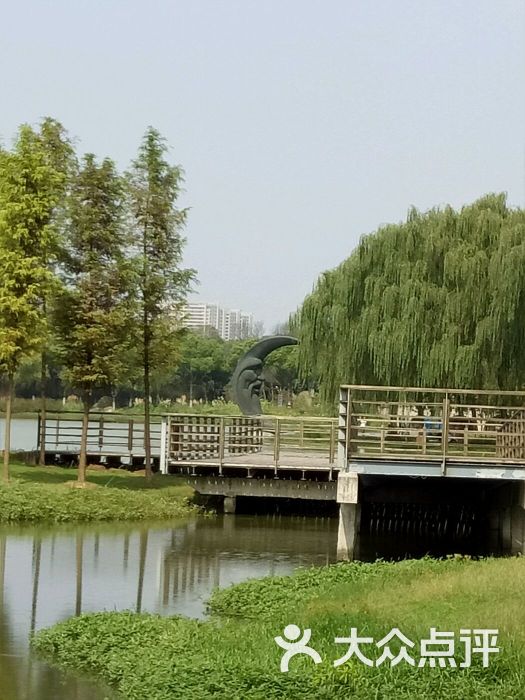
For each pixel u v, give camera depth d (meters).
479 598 16.55
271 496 32.50
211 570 23.25
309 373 34.66
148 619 17.23
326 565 23.59
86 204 33.78
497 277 30.89
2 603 19.44
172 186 35.41
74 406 70.44
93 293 33.47
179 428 32.94
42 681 14.58
